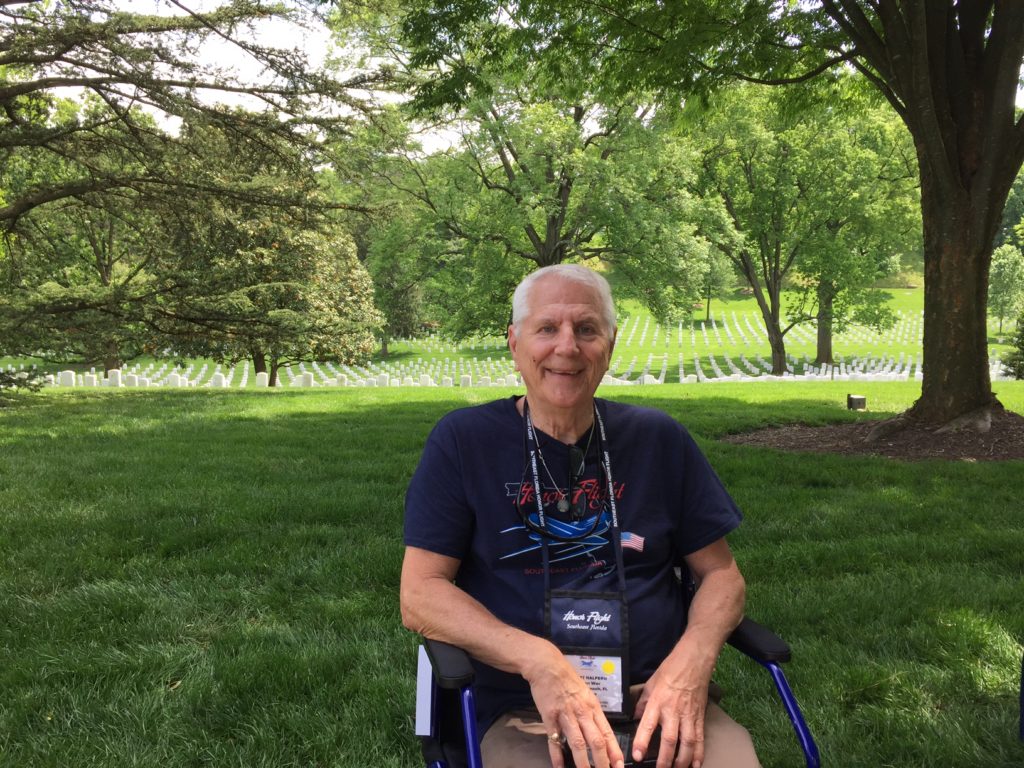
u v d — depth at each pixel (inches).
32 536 225.0
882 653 146.1
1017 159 376.8
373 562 200.5
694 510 88.4
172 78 593.6
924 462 340.2
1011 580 183.5
